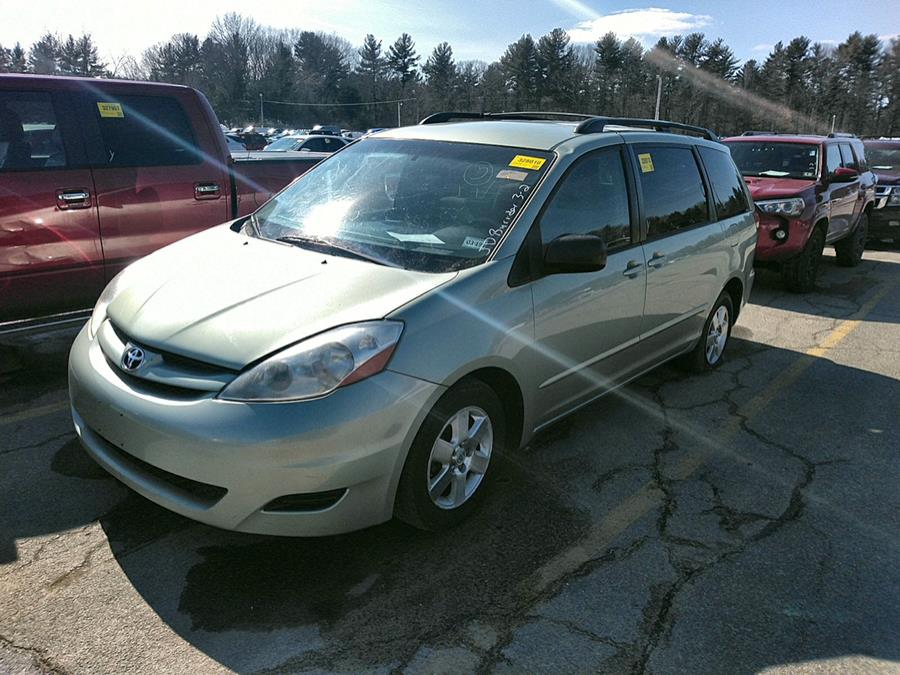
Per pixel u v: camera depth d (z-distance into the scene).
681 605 2.70
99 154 4.95
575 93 81.38
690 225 4.60
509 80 85.06
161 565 2.80
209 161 5.55
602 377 3.92
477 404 3.01
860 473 3.85
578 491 3.53
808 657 2.47
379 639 2.46
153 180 5.19
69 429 3.96
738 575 2.90
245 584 2.71
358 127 101.00
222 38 100.19
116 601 2.59
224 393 2.53
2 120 4.55
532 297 3.20
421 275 2.99
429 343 2.74
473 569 2.87
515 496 3.45
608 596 2.74
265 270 3.11
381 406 2.58
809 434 4.33
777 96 83.31
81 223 4.85
